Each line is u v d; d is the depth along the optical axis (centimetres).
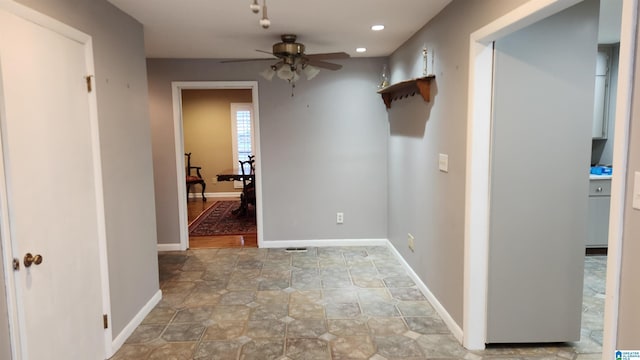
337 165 498
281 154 493
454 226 276
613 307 140
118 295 269
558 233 249
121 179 276
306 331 287
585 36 236
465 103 251
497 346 263
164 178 488
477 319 257
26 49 182
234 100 890
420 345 266
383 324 297
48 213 197
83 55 230
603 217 441
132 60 296
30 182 184
